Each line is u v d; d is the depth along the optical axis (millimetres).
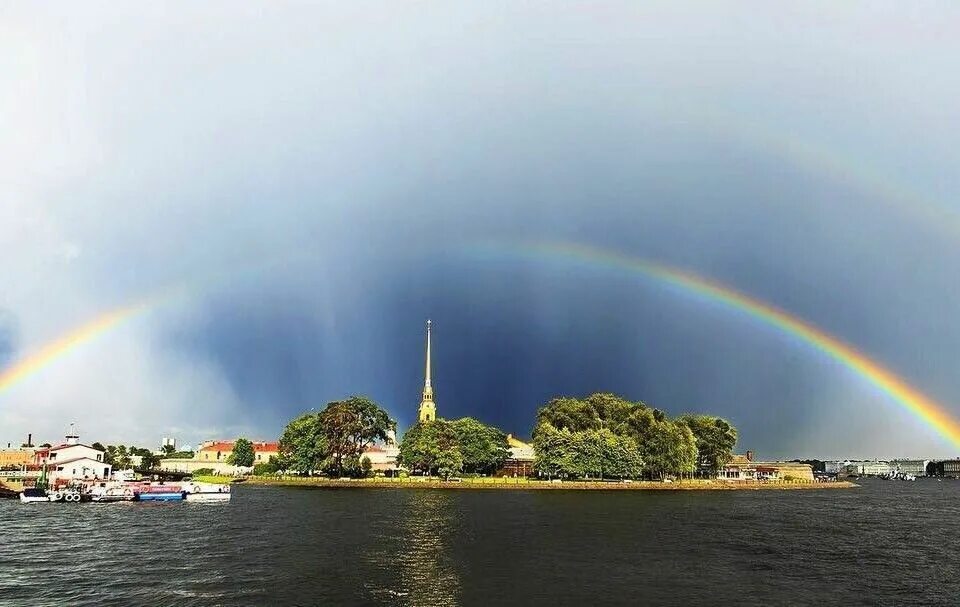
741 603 52125
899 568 67625
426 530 90125
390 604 50594
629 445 193250
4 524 100375
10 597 52625
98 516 112812
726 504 144875
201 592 54062
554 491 175875
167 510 123125
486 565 65000
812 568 66625
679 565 66312
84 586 56250
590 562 66938
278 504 133625
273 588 55344
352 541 80438
